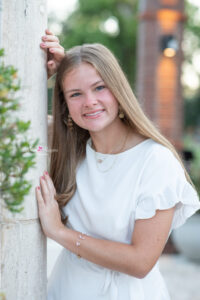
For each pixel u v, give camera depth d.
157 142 1.74
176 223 1.74
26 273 1.56
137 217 1.60
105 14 14.79
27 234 1.57
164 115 6.34
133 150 1.74
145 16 6.30
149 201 1.60
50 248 2.21
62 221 1.85
